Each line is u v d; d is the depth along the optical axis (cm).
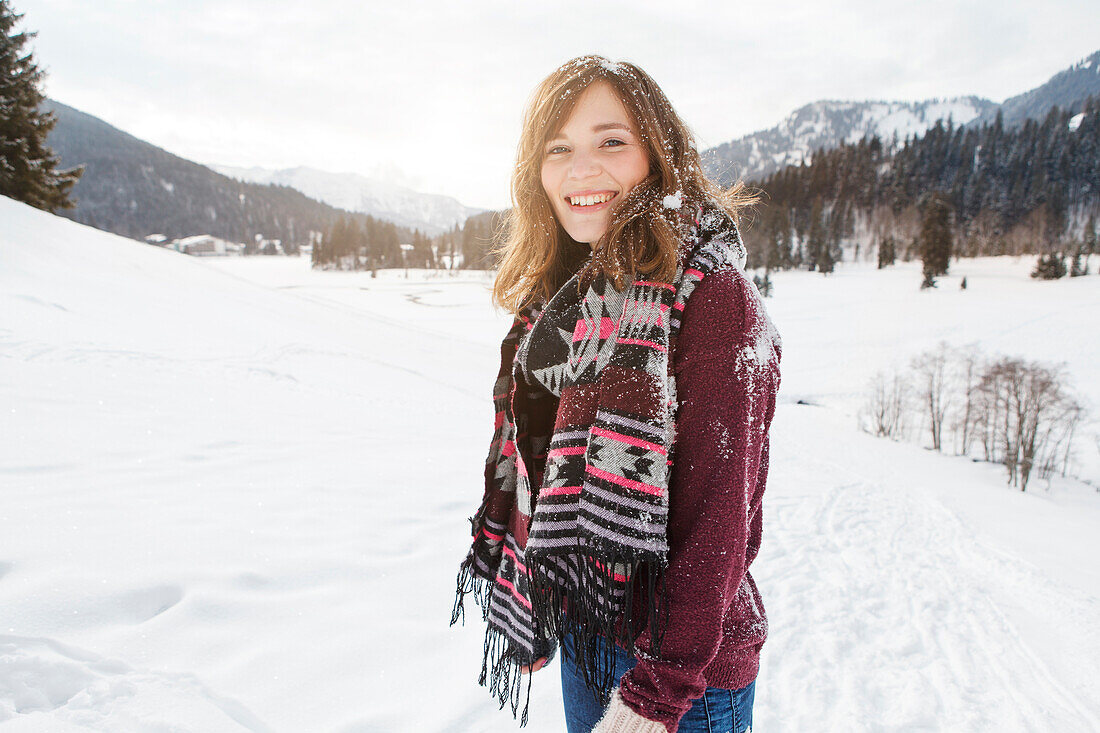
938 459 2627
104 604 210
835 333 4994
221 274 2833
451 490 433
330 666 205
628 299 81
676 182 85
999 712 331
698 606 71
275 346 1280
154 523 291
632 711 73
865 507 1031
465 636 237
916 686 339
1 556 230
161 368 809
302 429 593
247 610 228
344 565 281
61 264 1653
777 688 313
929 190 11925
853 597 486
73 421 471
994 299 6400
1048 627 513
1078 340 4425
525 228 116
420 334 2522
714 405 73
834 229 10912
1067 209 11256
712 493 72
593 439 77
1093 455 2777
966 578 648
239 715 171
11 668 155
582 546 75
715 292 76
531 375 99
